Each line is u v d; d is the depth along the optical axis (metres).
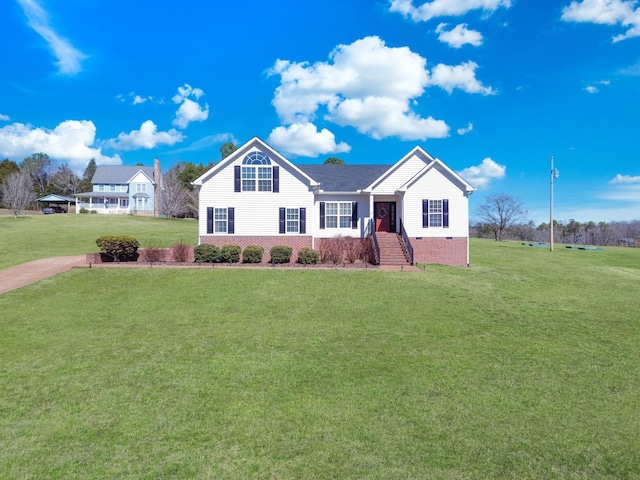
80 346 10.38
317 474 5.51
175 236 36.94
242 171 25.95
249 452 5.99
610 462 5.89
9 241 31.77
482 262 26.36
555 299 16.50
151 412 7.12
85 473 5.50
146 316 13.01
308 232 26.12
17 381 8.34
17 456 5.86
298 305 14.48
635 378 8.91
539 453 6.07
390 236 26.11
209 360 9.51
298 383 8.35
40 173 103.62
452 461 5.84
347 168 30.50
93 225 43.28
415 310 14.11
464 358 9.92
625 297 17.16
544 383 8.55
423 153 27.06
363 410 7.27
